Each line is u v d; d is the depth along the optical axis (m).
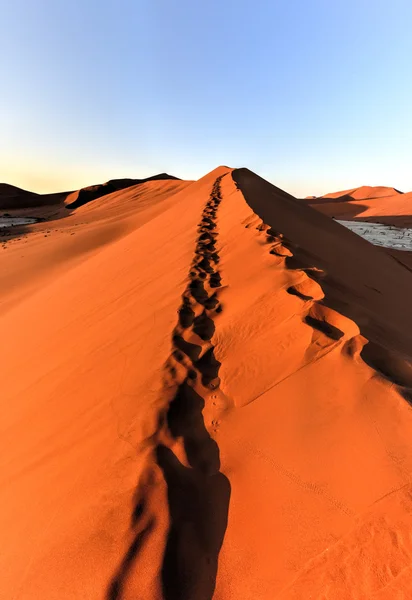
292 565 1.65
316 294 3.81
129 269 8.21
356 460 1.99
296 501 1.91
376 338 3.15
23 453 3.07
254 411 2.61
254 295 4.26
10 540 2.27
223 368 3.23
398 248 26.86
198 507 2.03
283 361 2.96
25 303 10.01
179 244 8.37
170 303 4.80
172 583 1.67
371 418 2.19
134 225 24.00
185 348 3.62
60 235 26.06
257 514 1.93
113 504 2.08
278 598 1.55
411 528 1.58
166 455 2.35
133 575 1.72
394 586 1.43
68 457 2.72
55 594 1.78
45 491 2.50
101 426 2.86
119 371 3.60
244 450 2.32
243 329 3.68
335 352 2.80
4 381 4.91
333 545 1.65
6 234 38.06
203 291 5.07
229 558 1.76
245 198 11.17
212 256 6.73
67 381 3.92
